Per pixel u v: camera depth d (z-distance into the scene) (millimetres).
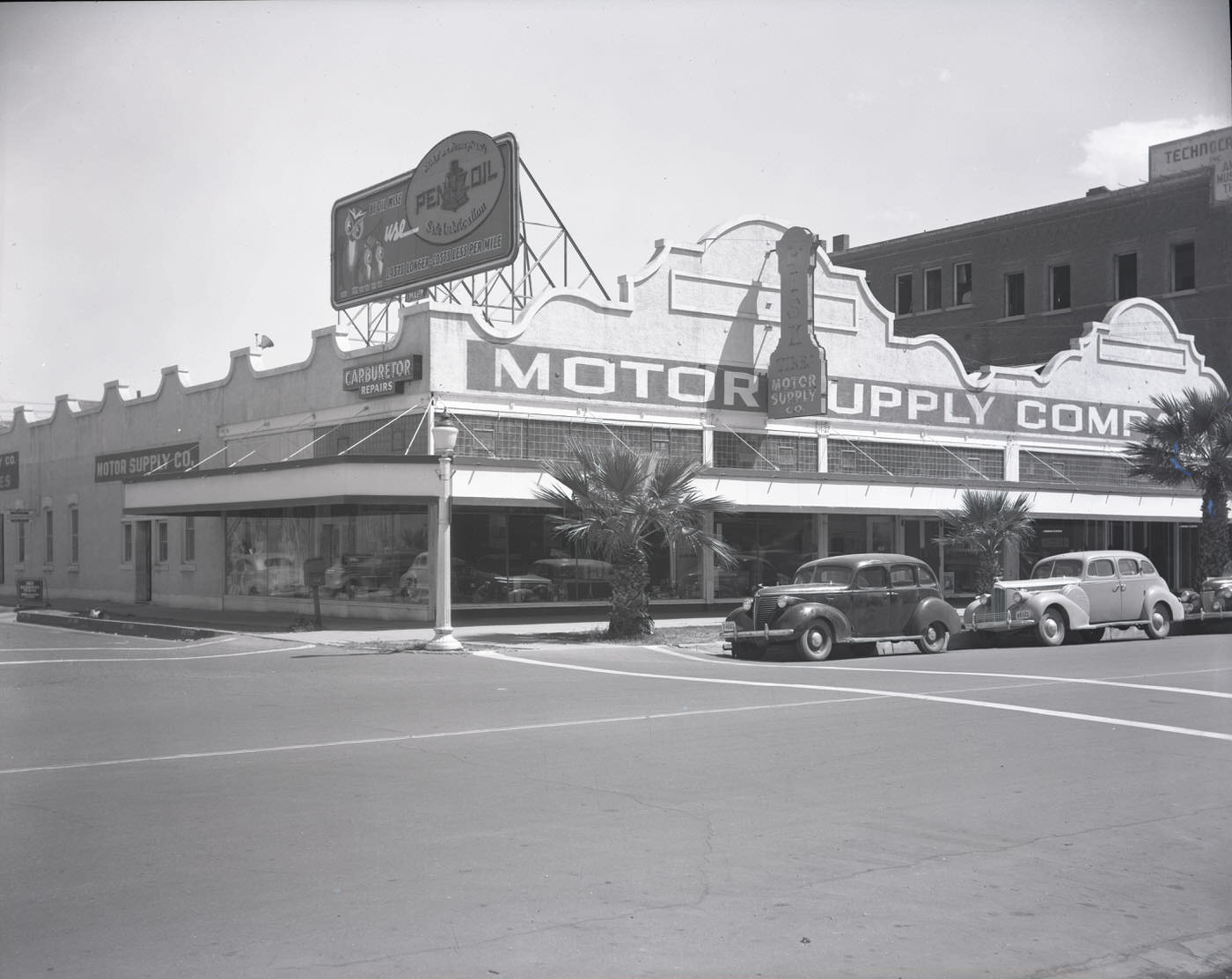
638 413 28422
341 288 32750
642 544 24531
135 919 6008
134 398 38281
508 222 27578
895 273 54188
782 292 30062
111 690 15812
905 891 6629
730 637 20562
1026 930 6059
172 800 8695
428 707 13914
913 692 15102
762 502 28453
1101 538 37594
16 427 44875
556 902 6312
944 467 34250
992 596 23062
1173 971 5617
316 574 25953
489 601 26859
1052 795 9016
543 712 13492
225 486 27969
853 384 32312
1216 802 8859
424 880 6680
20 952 5547
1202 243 43125
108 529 38844
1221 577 26984
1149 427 31672
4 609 37062
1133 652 21297
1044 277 48281
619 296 28484
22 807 8500
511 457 26516
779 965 5496
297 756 10547
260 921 5984
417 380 25922
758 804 8648
